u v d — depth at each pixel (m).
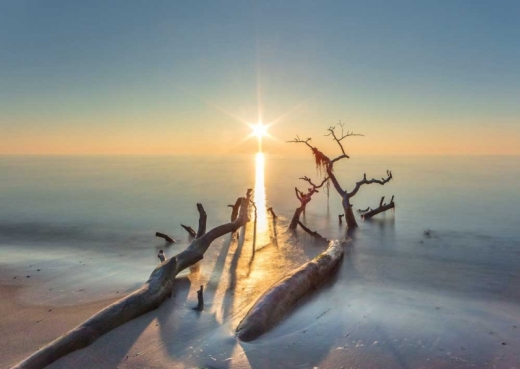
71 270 16.58
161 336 9.88
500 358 8.91
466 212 35.75
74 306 12.14
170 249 21.30
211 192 54.81
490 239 24.16
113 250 21.03
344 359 8.83
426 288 14.50
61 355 8.74
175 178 87.06
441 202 42.91
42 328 10.47
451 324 10.86
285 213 36.28
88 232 26.70
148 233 26.27
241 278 15.47
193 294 13.38
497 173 101.38
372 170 122.25
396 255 19.95
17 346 9.47
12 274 15.93
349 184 67.88
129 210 37.34
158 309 11.73
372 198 47.41
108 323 10.02
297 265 17.72
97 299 12.77
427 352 9.19
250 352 9.10
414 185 64.56
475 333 10.26
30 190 57.34
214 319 11.08
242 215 24.48
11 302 12.54
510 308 12.31
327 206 40.91
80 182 73.94
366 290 14.09
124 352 9.05
